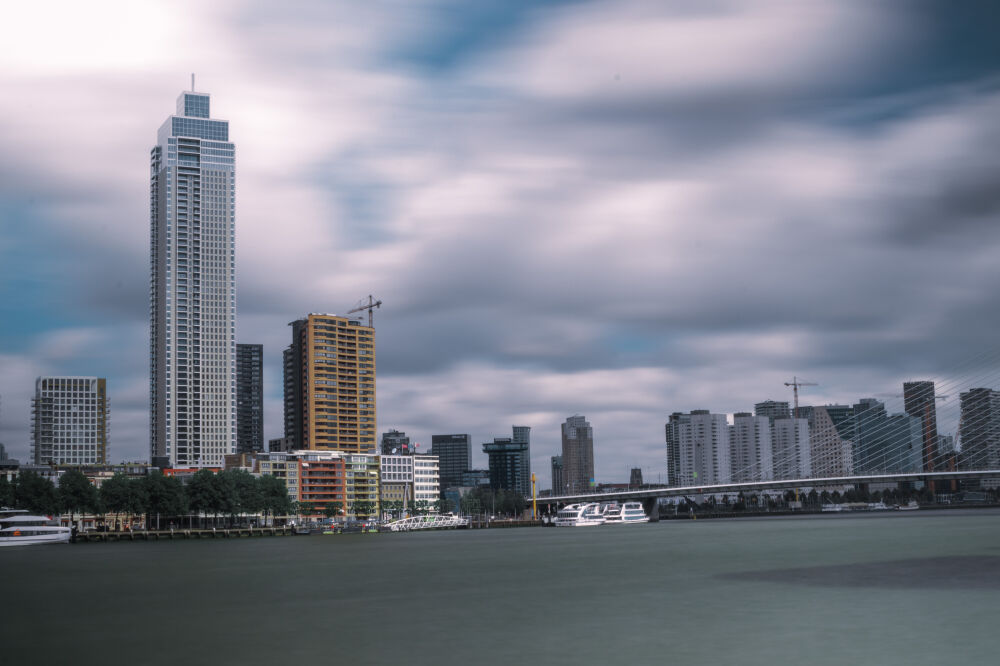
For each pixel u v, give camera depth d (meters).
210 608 103.00
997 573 116.81
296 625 88.19
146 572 158.62
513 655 71.12
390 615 93.56
